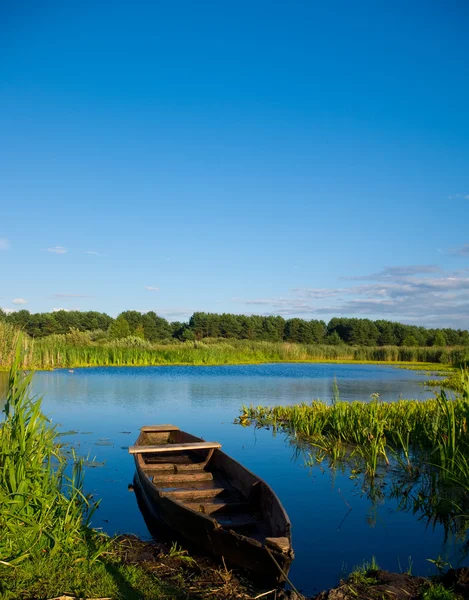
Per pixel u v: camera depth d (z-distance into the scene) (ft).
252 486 27.07
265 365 177.27
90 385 95.81
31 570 19.34
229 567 21.27
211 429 54.34
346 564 22.85
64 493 30.71
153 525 26.91
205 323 337.52
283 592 19.42
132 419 59.52
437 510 29.04
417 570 22.21
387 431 47.11
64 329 307.78
